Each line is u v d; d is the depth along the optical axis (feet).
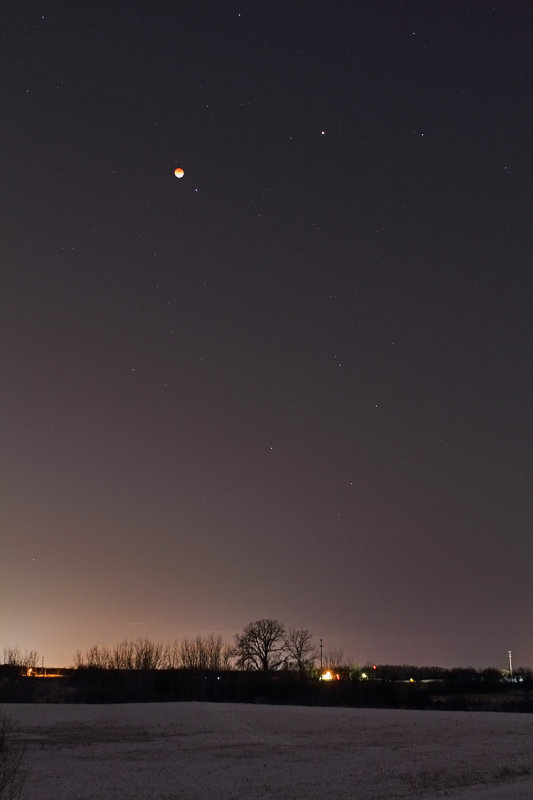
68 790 97.50
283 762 121.70
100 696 259.39
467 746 139.54
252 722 182.09
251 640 347.77
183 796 94.43
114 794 95.40
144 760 123.54
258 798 92.94
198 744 144.66
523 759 122.83
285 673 305.53
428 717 192.03
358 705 247.91
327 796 93.81
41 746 139.13
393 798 91.30
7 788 95.30
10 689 261.24
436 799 87.97
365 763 120.26
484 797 87.15
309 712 206.90
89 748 137.49
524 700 255.70
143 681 276.21
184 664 290.35
